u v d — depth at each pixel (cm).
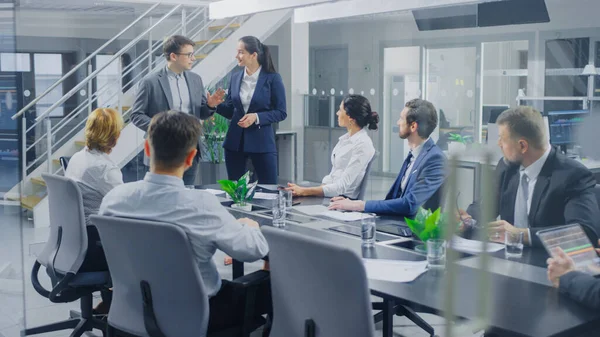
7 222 261
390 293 160
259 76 426
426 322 286
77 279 252
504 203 163
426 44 458
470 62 404
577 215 158
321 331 150
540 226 160
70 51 570
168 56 424
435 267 186
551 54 325
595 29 304
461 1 291
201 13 629
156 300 183
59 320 316
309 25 586
